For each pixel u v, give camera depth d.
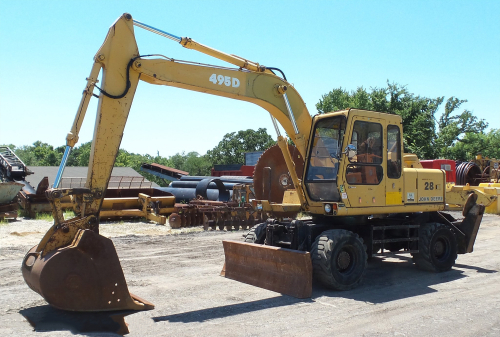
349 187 6.93
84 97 5.50
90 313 5.16
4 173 20.62
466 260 9.66
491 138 50.41
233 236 13.62
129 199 17.73
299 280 6.50
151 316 5.41
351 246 6.97
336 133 7.12
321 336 4.76
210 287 7.03
